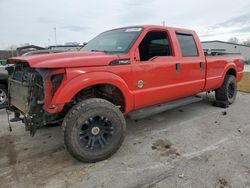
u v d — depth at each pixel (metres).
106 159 3.12
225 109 5.48
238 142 3.57
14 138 3.93
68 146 2.86
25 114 3.04
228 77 5.53
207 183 2.53
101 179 2.66
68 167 2.95
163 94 3.89
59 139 3.85
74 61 2.83
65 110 3.13
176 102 4.37
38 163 3.07
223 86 5.51
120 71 3.23
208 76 4.86
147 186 2.51
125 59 3.30
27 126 2.92
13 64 3.57
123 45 3.54
